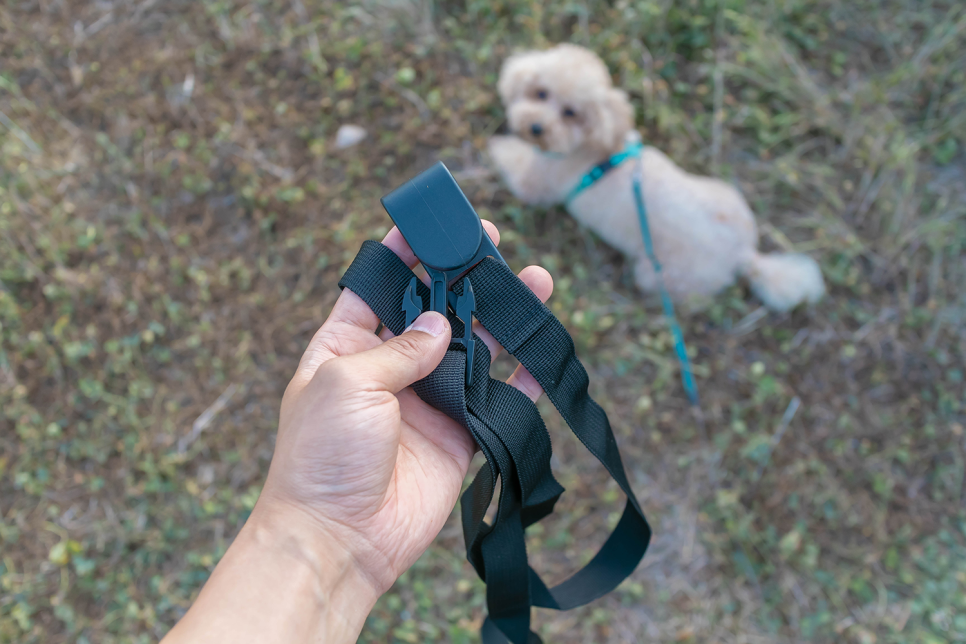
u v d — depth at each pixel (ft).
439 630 6.28
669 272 7.10
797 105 8.21
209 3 8.24
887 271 7.64
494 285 3.49
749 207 7.91
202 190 7.50
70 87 7.88
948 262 7.72
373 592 3.20
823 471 6.91
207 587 2.77
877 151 7.87
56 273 6.97
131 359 6.93
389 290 3.58
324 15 8.26
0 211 7.14
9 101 7.75
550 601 3.73
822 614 6.46
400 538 3.25
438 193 3.47
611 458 3.64
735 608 6.55
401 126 7.95
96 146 7.64
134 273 7.20
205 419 6.86
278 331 7.16
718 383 7.30
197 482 6.70
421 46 8.16
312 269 7.33
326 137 7.86
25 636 6.14
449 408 3.26
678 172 7.01
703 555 6.73
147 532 6.49
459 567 6.45
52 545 6.43
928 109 8.27
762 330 7.45
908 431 7.16
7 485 6.59
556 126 6.45
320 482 2.95
